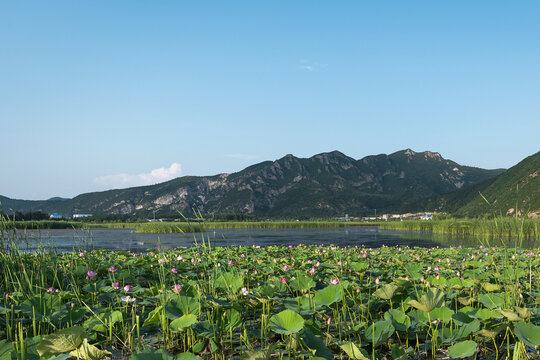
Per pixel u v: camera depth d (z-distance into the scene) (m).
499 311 3.09
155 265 6.93
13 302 4.19
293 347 2.91
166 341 3.51
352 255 10.16
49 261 6.63
